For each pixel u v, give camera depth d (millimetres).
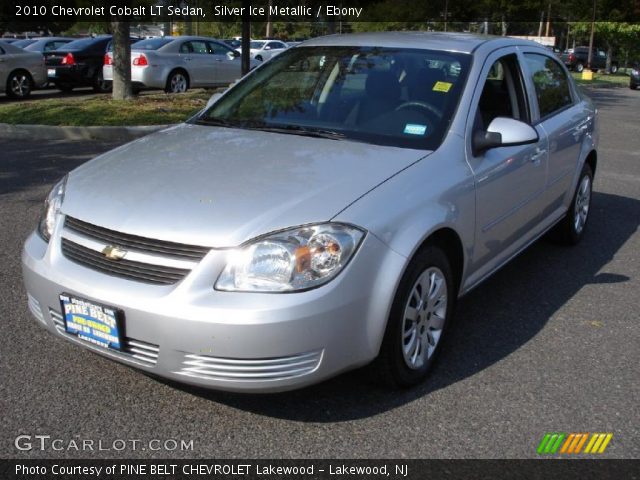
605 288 5109
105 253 3072
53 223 3412
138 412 3264
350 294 2977
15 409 3254
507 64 4641
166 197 3184
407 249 3180
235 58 17734
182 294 2877
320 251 2934
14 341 3912
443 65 4246
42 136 10789
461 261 3785
